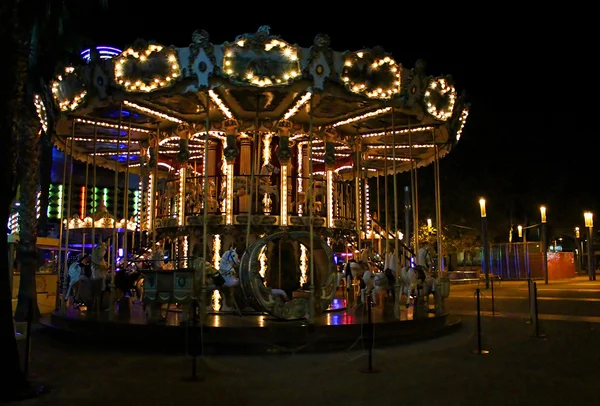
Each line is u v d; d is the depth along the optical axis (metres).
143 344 11.88
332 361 10.54
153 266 16.61
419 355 11.06
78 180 41.84
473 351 11.44
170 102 15.62
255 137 17.19
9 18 8.51
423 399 7.71
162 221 17.86
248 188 17.06
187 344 11.25
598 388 8.30
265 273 16.44
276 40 12.85
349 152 22.25
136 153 22.02
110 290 14.52
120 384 8.72
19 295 16.98
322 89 13.07
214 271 13.10
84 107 14.33
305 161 19.58
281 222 16.81
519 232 46.22
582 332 14.23
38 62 16.53
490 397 7.81
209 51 12.77
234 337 11.46
